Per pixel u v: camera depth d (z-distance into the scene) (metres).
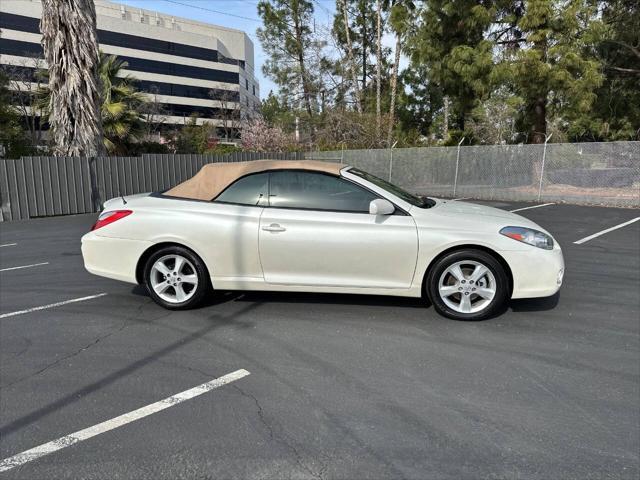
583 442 2.71
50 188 13.45
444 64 18.52
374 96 32.47
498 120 23.30
